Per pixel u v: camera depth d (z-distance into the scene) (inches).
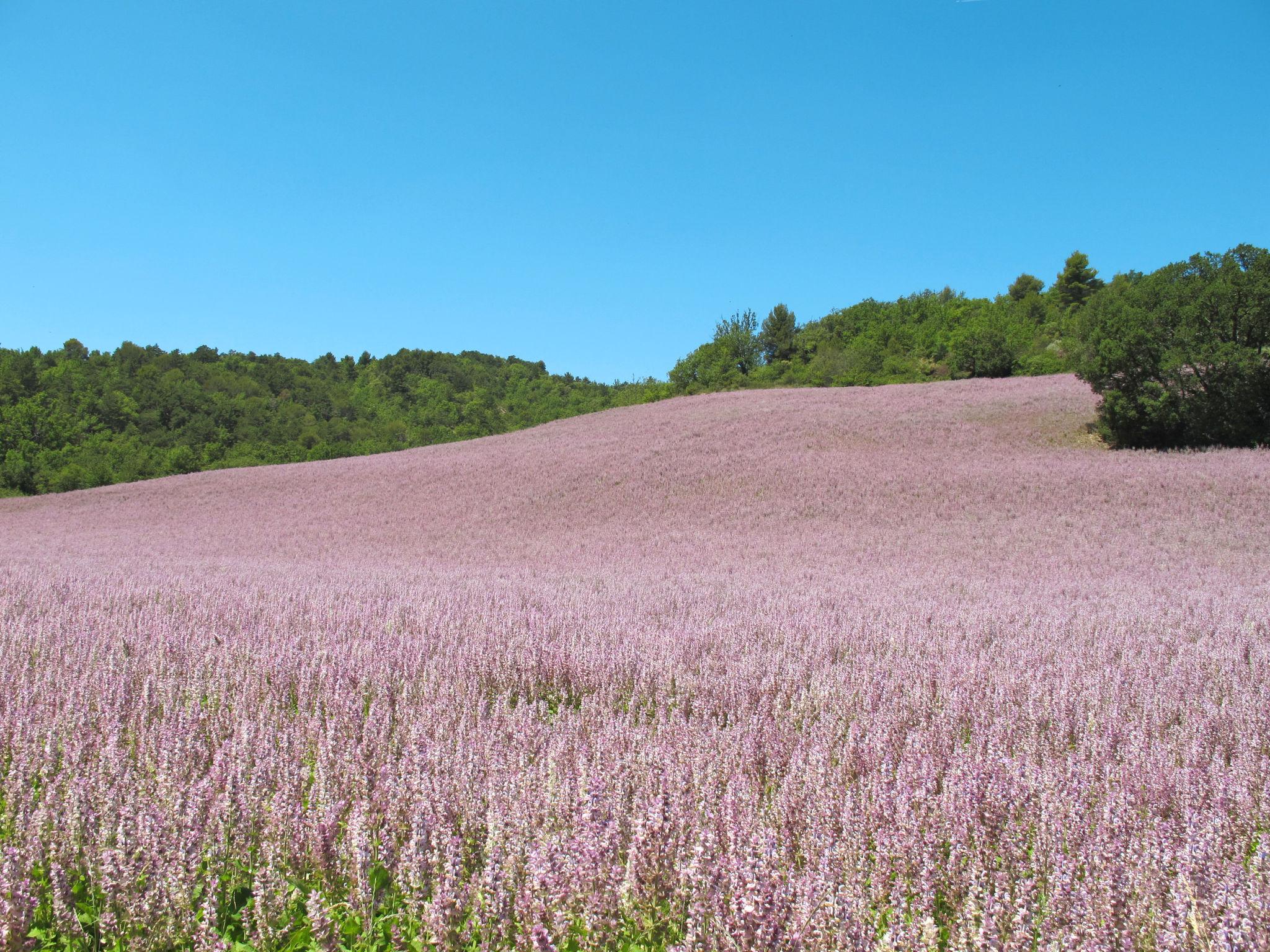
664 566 722.8
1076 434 1327.5
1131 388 1241.4
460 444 1962.4
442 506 1154.0
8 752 203.8
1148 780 183.9
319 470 1556.3
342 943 133.9
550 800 161.0
